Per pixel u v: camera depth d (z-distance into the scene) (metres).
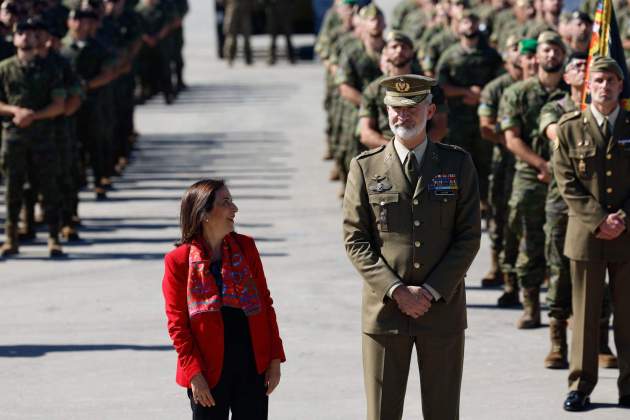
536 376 12.43
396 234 9.10
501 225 15.92
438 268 9.02
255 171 25.98
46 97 17.75
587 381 11.40
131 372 12.52
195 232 8.55
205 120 33.59
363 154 9.28
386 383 9.15
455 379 9.17
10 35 19.59
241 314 8.52
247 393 8.55
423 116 9.07
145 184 24.55
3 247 18.34
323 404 11.48
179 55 38.78
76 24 21.75
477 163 18.30
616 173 11.15
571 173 11.30
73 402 11.59
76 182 20.22
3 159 17.92
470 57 17.95
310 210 21.75
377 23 17.89
